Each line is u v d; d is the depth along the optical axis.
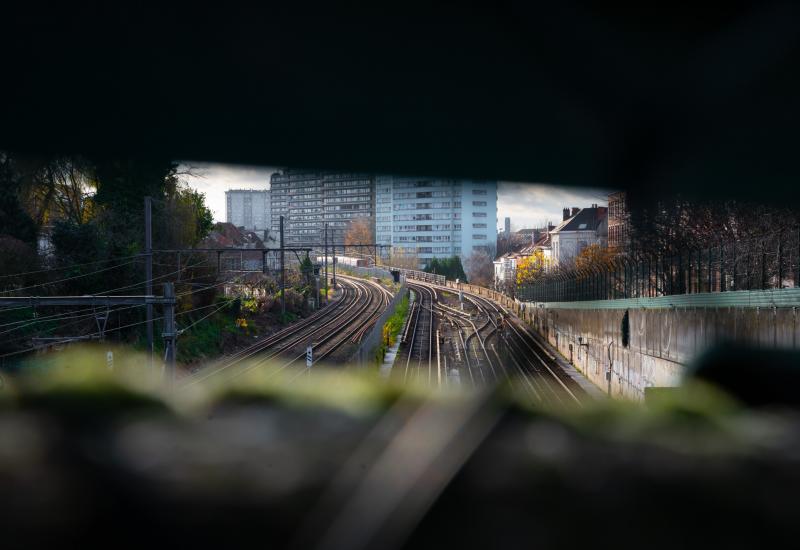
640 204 9.23
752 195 9.55
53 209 32.78
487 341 47.16
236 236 82.19
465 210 134.62
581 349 38.78
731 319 19.41
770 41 6.42
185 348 32.44
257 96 6.56
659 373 24.52
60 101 6.06
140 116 6.57
